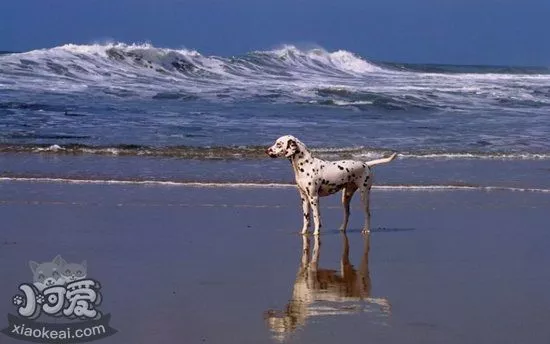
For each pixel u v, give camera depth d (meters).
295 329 7.57
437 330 7.64
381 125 28.00
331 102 33.38
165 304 8.26
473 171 19.48
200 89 35.84
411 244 11.78
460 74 61.38
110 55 39.56
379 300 8.66
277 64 48.44
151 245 11.09
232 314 7.98
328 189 12.50
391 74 53.97
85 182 16.31
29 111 27.28
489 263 10.57
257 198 15.28
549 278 9.80
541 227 13.23
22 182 16.11
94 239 11.35
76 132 23.69
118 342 7.12
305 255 10.91
